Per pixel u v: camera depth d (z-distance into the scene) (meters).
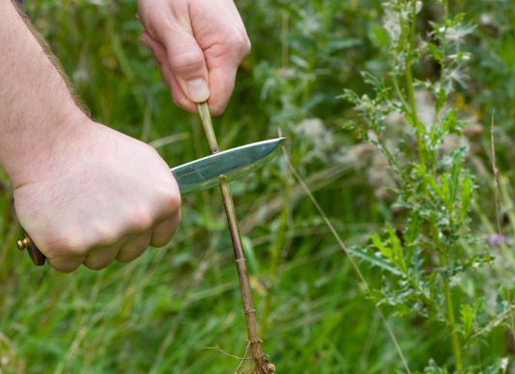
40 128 1.30
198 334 2.59
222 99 1.68
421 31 2.88
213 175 1.50
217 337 2.62
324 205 3.04
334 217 3.03
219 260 2.91
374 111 1.73
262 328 2.46
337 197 3.05
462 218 1.69
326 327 2.55
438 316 1.73
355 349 2.53
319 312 2.70
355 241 2.81
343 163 2.91
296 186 2.85
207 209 2.94
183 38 1.64
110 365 2.57
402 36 1.73
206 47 1.67
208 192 3.07
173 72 1.65
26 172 1.31
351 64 3.05
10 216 2.83
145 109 3.29
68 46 3.29
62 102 1.31
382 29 2.32
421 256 2.23
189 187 1.49
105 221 1.32
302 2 2.80
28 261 2.78
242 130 3.22
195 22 1.66
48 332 2.56
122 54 3.26
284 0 2.87
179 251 2.98
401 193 1.74
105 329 2.61
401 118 2.55
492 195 2.62
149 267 2.90
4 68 1.28
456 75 1.77
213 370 2.46
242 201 3.04
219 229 2.86
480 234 2.37
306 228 2.91
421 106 2.56
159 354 2.51
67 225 1.32
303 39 2.74
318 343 2.49
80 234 1.32
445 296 1.74
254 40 3.20
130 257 1.41
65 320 2.74
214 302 2.82
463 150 1.72
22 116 1.29
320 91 3.08
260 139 3.15
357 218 3.02
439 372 1.76
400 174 1.73
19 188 1.33
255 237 2.99
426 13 2.89
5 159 1.32
